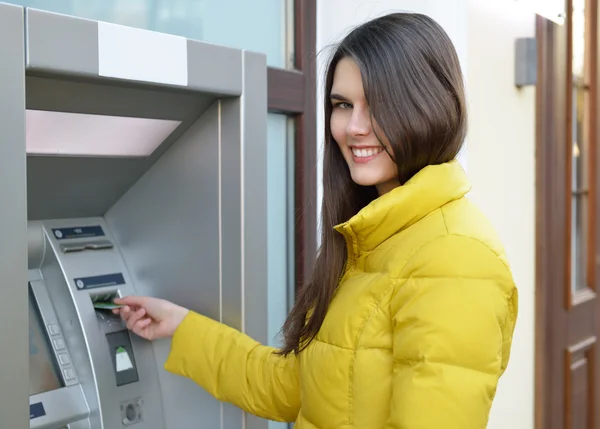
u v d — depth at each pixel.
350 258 1.14
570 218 2.86
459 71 1.06
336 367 1.02
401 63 1.00
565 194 2.84
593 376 3.10
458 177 1.05
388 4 1.99
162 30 1.56
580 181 3.05
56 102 1.06
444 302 0.92
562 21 2.53
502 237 2.39
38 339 1.30
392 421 0.92
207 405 1.40
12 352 0.95
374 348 1.00
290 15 1.88
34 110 1.06
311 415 1.07
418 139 1.01
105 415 1.31
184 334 1.34
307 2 1.88
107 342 1.35
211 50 1.21
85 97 1.08
